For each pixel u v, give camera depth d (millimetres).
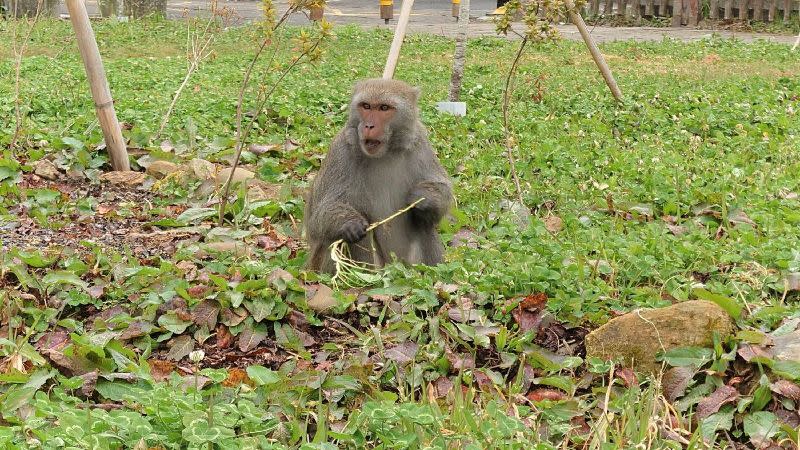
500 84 9305
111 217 5758
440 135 7039
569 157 6625
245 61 10898
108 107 6270
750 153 6879
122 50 12125
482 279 4902
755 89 9016
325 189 5145
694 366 4395
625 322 4492
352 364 4453
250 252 5320
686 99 8289
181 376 4457
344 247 5109
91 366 4426
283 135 7008
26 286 4895
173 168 6312
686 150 6895
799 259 5070
